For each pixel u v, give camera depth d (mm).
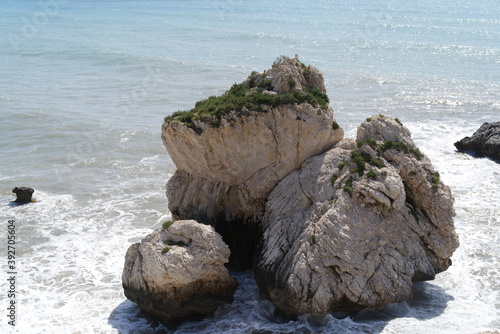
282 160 22797
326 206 20500
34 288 23047
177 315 20188
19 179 35344
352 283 19047
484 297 21156
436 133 41344
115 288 22906
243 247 23500
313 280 19188
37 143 42031
